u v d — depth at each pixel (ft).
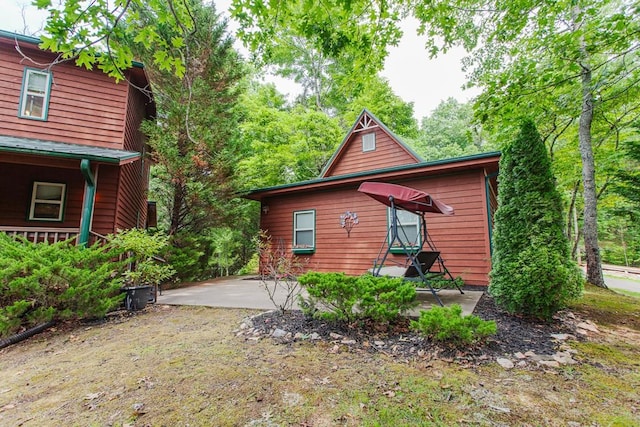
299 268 27.27
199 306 15.08
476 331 8.81
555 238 11.48
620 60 20.53
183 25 9.34
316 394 6.71
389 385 7.08
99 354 9.31
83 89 23.39
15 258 12.16
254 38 11.78
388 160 35.76
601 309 14.51
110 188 22.35
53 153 15.99
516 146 12.78
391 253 23.65
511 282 11.87
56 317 12.39
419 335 9.72
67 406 6.41
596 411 6.07
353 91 15.44
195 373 7.69
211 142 28.30
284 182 51.21
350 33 12.78
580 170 34.24
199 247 32.22
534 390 6.86
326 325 10.81
